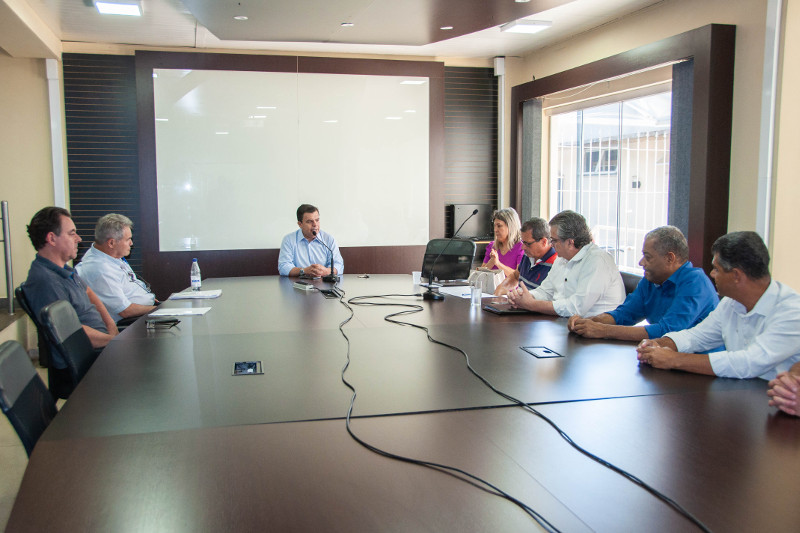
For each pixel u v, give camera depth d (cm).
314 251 511
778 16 368
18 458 319
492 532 101
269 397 175
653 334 246
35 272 290
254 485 119
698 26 434
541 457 132
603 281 303
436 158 628
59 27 507
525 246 400
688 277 258
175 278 575
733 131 408
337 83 598
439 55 638
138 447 139
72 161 565
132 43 563
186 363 215
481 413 160
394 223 624
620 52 501
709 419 155
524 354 225
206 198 577
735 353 193
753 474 122
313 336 259
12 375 157
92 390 183
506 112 650
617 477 121
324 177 603
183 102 565
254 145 584
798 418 155
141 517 107
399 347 237
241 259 588
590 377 193
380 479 121
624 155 609
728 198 412
